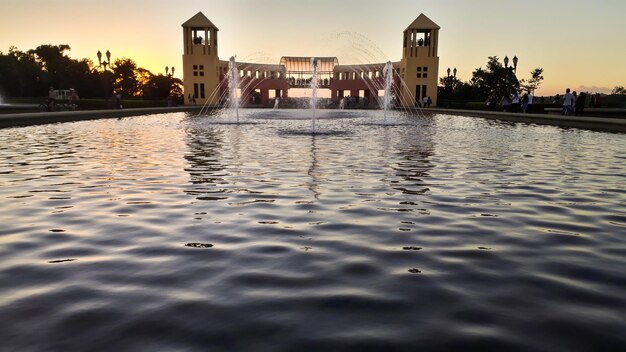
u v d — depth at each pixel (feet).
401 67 148.97
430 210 13.91
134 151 28.53
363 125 57.47
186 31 146.72
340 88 168.96
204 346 6.07
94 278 8.46
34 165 22.68
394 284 8.23
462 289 8.04
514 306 7.38
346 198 15.47
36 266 9.08
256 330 6.50
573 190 17.12
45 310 7.14
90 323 6.71
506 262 9.46
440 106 143.02
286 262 9.34
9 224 12.13
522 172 21.20
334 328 6.58
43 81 188.75
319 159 25.17
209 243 10.58
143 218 12.77
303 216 13.08
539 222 12.67
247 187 17.26
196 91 149.48
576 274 8.82
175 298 7.59
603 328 6.64
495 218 13.05
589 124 51.42
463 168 22.25
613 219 13.03
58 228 11.78
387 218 12.92
